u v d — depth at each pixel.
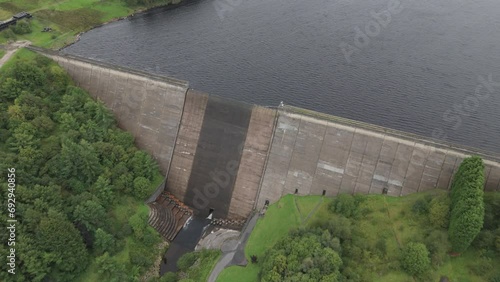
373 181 113.56
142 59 171.12
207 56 173.75
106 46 179.88
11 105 114.56
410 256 90.50
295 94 152.38
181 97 128.12
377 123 140.75
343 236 98.56
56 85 127.69
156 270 105.31
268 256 96.00
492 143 134.50
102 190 107.12
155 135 130.12
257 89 154.62
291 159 120.00
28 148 104.00
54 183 103.69
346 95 152.62
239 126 124.75
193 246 113.12
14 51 140.62
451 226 92.56
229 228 118.88
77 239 95.62
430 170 109.38
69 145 107.00
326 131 117.06
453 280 90.12
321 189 117.44
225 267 103.44
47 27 179.00
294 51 177.25
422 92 155.25
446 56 177.25
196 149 127.69
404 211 104.50
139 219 107.62
